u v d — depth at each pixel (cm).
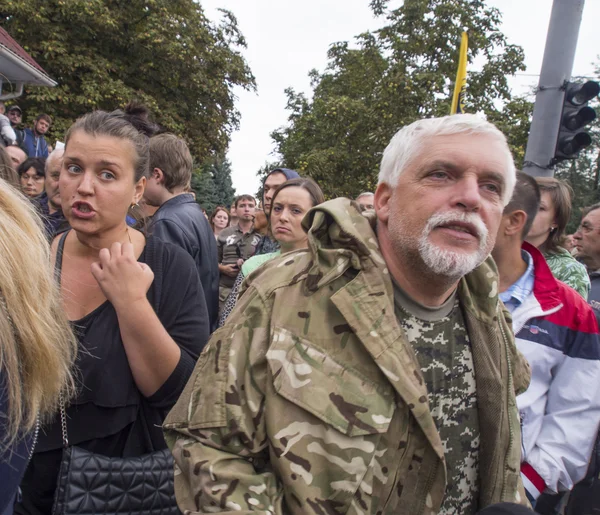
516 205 191
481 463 129
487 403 127
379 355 108
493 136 115
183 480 114
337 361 109
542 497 228
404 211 116
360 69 1802
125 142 161
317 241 117
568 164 2108
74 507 140
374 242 119
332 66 1912
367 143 1445
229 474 105
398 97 1347
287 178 365
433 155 113
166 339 155
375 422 106
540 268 201
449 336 128
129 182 164
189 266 177
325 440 105
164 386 156
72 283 161
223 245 539
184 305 172
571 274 257
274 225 310
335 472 104
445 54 1409
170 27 1733
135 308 148
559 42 477
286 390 105
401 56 1436
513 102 1367
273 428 106
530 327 194
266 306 115
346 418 105
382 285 115
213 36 1995
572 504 239
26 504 150
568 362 192
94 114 165
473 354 129
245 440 109
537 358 192
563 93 481
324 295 114
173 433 121
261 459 114
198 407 113
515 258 200
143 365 152
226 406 110
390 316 114
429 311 125
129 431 158
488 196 116
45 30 1508
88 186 155
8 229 84
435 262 112
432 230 113
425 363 123
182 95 1881
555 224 262
